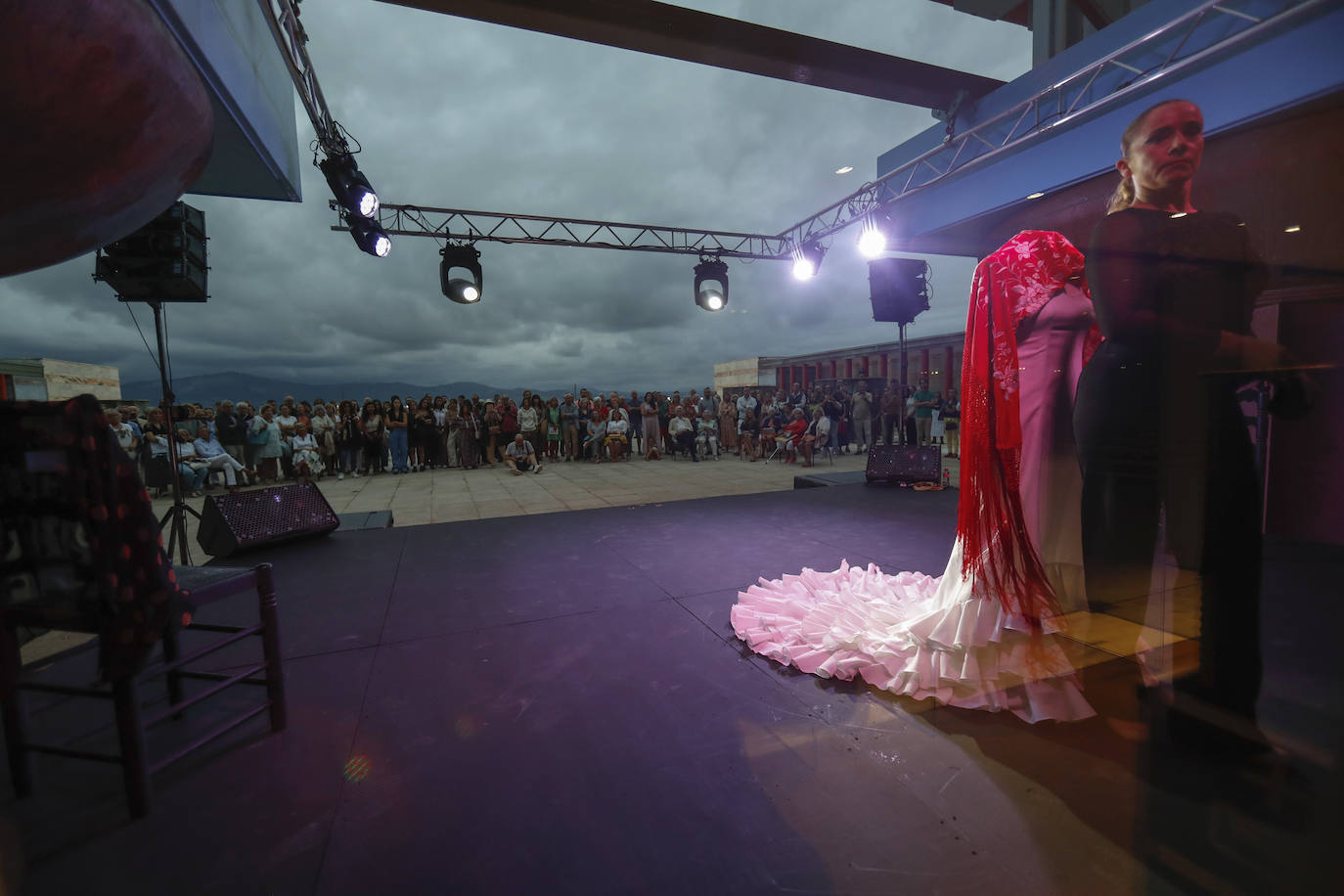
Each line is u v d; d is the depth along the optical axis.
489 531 4.91
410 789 1.67
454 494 8.42
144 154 1.40
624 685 2.23
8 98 1.04
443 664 2.44
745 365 26.42
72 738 1.96
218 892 1.34
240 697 2.20
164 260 3.91
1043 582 1.85
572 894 1.31
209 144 1.71
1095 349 1.80
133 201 1.51
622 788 1.65
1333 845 0.96
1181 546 1.17
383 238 7.34
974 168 6.23
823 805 1.55
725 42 5.80
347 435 10.91
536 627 2.81
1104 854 1.32
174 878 1.38
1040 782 1.57
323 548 4.40
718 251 10.58
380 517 5.45
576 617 2.92
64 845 1.49
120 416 8.64
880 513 5.25
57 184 1.26
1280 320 0.94
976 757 1.69
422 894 1.32
